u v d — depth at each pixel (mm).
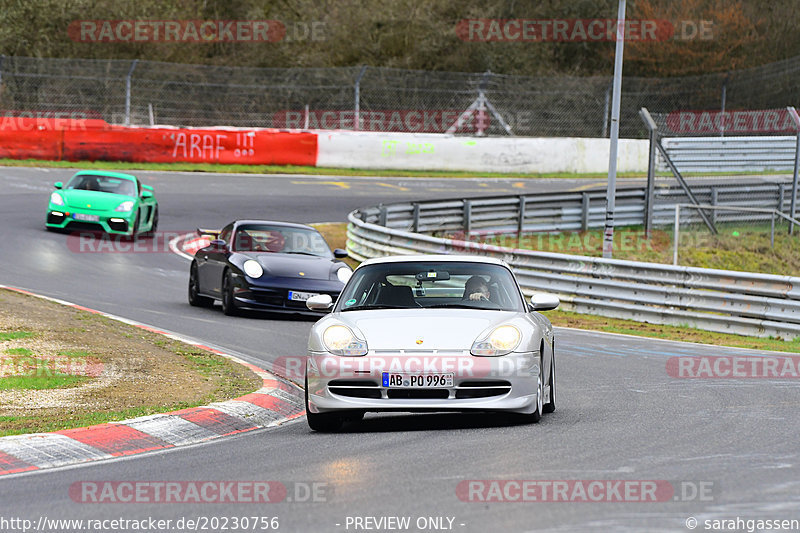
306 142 143250
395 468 23562
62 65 171500
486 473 22688
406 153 147875
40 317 49531
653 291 67312
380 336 29875
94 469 24875
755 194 110812
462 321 30531
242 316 58625
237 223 62406
